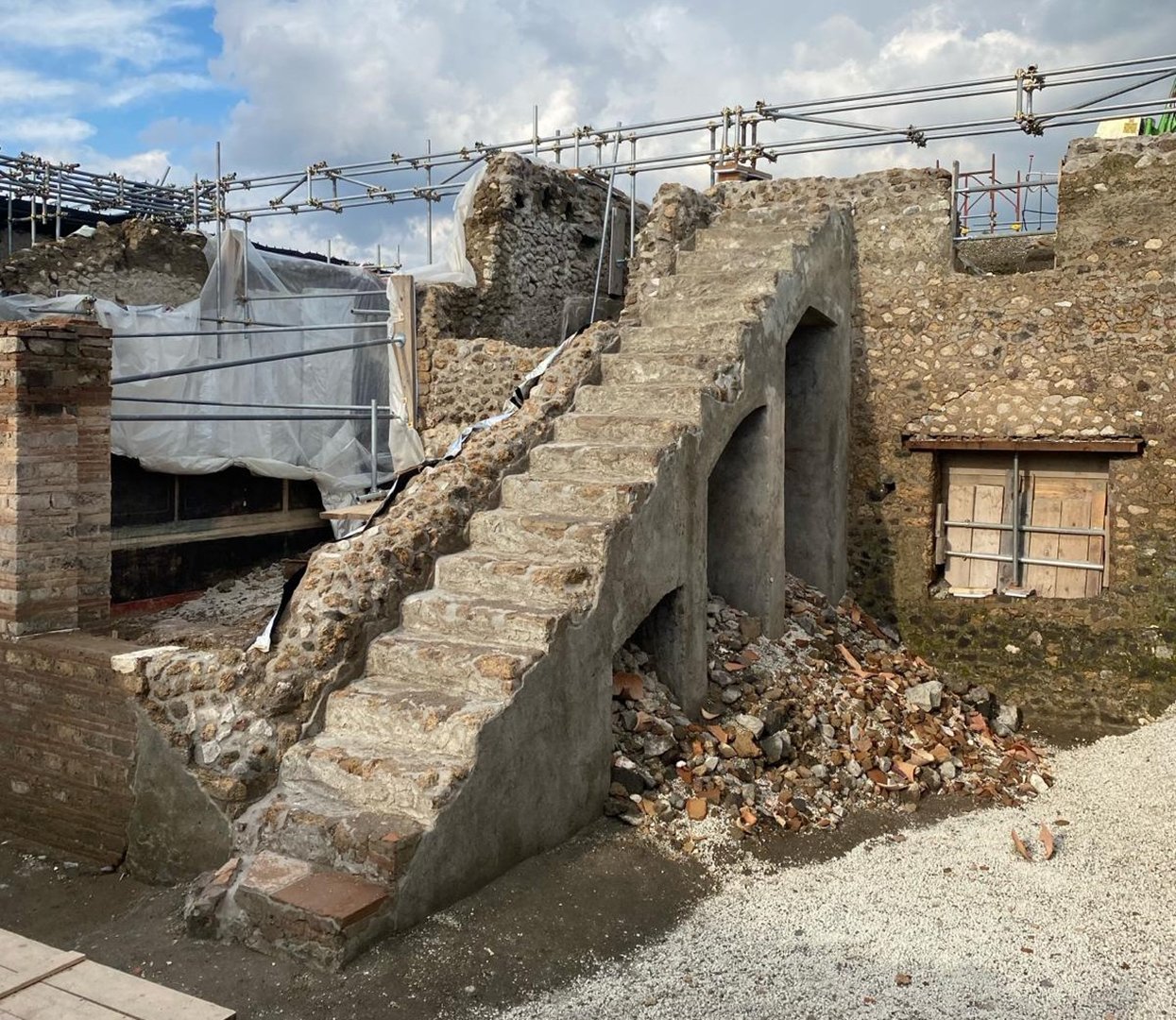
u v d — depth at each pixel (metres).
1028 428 7.57
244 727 4.54
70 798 5.02
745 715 5.88
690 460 5.87
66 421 5.30
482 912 4.13
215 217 13.66
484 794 4.31
